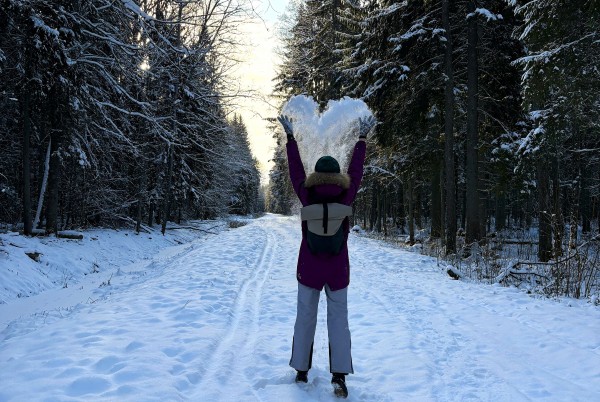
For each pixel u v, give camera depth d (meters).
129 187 23.36
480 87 15.90
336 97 24.67
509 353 4.21
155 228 27.30
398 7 14.09
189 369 3.41
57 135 15.17
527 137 13.24
